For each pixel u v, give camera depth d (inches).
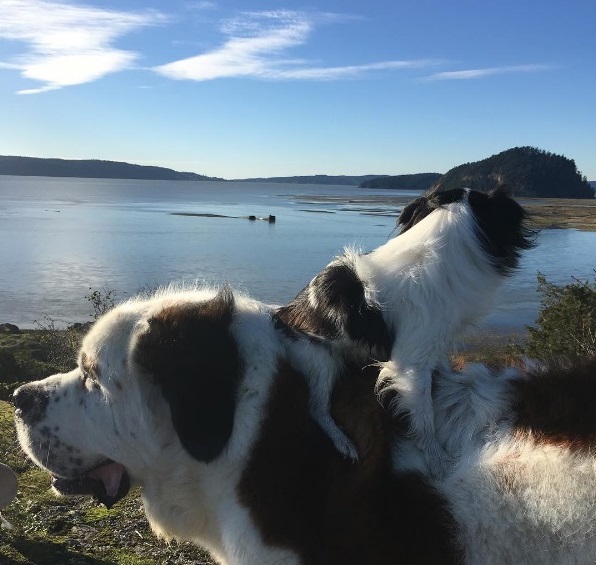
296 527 30.7
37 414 37.3
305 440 31.5
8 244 708.7
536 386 31.1
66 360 172.6
